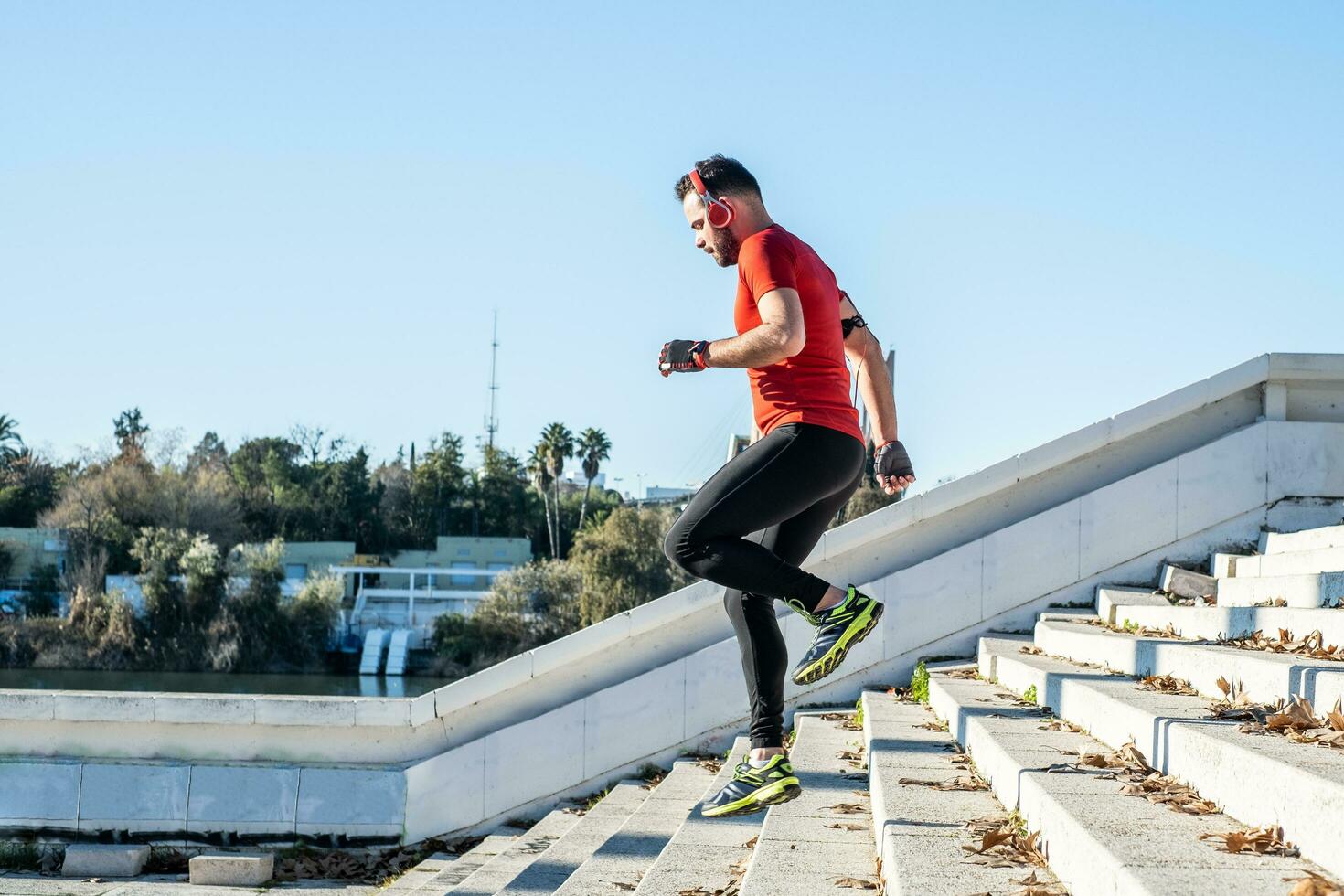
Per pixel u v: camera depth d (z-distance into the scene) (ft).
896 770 15.55
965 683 24.02
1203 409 31.63
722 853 15.33
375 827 28.71
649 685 29.55
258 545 278.46
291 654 234.99
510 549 329.11
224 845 28.55
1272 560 24.88
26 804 28.63
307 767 28.99
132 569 271.08
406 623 256.32
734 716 29.40
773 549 12.91
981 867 10.32
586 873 17.10
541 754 29.25
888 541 31.07
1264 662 12.68
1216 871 7.99
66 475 337.52
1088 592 30.73
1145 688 15.44
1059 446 30.94
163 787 28.71
